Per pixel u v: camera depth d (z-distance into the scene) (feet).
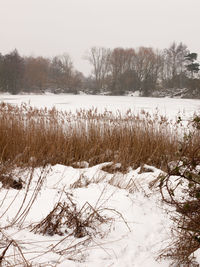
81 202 11.09
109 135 21.27
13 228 8.78
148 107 61.52
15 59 160.97
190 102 85.46
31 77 177.17
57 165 17.01
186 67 191.11
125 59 189.47
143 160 19.60
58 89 190.90
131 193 12.80
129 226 10.11
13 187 13.47
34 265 7.11
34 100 80.23
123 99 95.04
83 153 20.43
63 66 212.02
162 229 10.14
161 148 19.97
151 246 9.11
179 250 8.32
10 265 6.92
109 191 12.53
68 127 22.56
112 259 8.15
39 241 8.09
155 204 11.97
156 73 188.34
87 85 221.05
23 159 17.31
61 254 7.87
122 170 16.92
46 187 13.15
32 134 19.54
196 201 8.93
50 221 9.20
